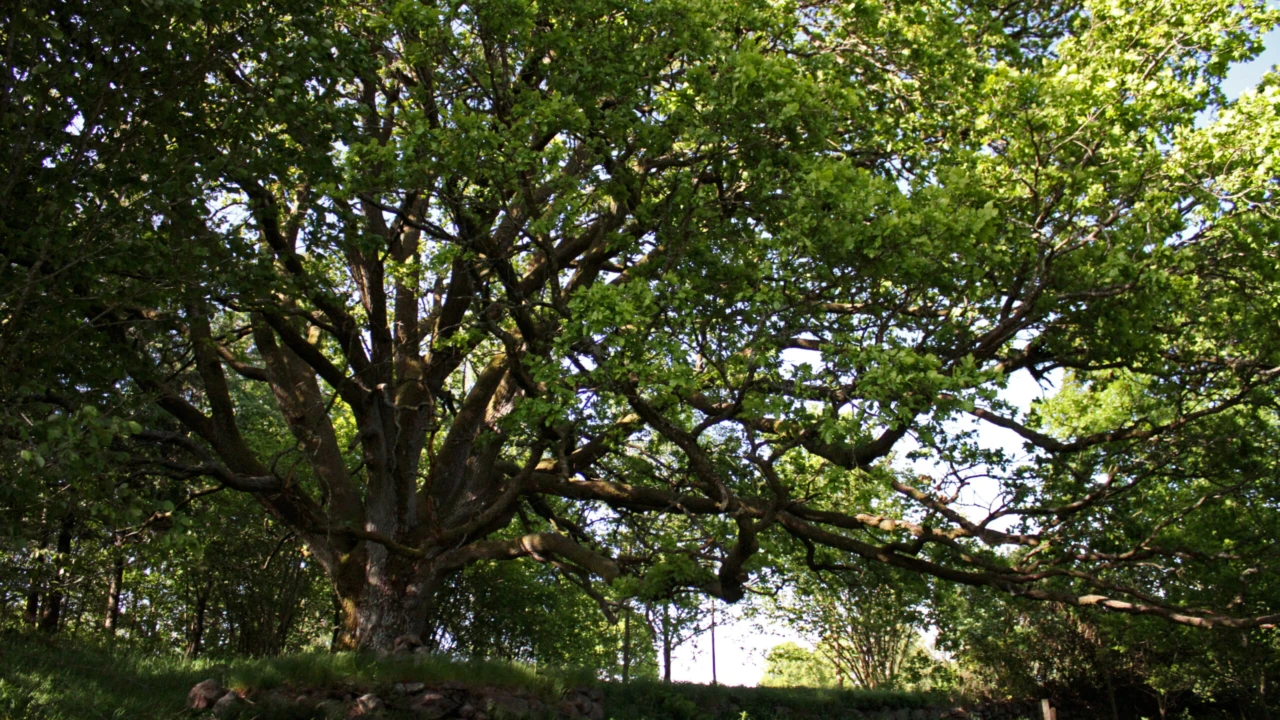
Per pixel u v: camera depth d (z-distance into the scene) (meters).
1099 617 24.20
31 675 10.85
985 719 25.45
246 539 22.19
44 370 9.61
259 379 17.42
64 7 9.61
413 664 13.55
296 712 11.84
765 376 12.14
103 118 10.09
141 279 10.48
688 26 12.53
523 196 12.30
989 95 12.55
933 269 11.38
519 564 24.41
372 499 16.03
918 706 24.52
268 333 17.08
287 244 13.92
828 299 12.34
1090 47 13.41
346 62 11.88
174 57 10.51
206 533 19.03
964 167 12.33
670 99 12.70
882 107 14.66
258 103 11.20
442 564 15.53
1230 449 14.86
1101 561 15.31
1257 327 13.71
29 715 9.55
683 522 17.77
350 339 15.37
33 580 15.52
